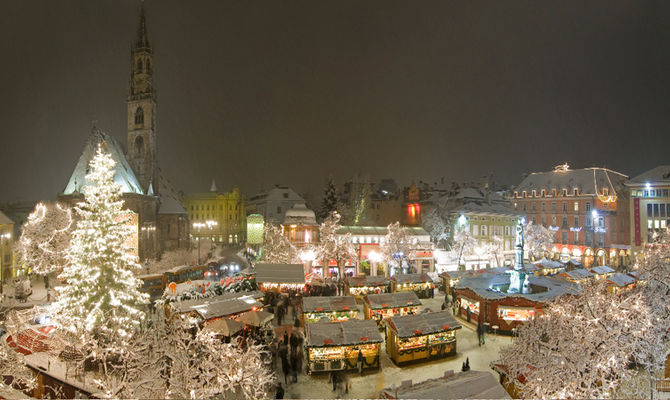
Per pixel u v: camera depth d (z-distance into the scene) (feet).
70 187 230.89
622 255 241.55
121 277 79.92
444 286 152.56
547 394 48.75
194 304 94.53
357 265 184.14
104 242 77.20
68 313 73.56
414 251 192.34
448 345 86.89
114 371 57.93
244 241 443.73
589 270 157.38
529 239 231.09
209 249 314.14
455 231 215.72
